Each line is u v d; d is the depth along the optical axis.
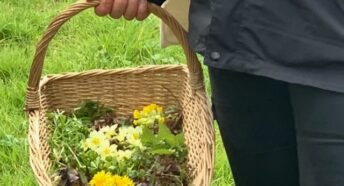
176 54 3.65
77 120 2.45
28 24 3.98
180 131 2.37
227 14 1.64
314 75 1.62
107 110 2.53
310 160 1.69
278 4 1.60
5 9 4.14
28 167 2.84
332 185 1.65
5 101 3.27
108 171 2.22
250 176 1.98
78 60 3.62
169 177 2.13
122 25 3.88
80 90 2.52
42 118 2.29
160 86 2.50
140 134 2.36
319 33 1.59
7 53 3.65
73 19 3.97
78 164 2.24
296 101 1.68
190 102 2.31
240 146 1.92
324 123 1.63
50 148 2.28
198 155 2.05
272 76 1.63
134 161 2.24
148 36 3.79
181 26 1.94
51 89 2.48
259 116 1.85
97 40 3.75
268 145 1.90
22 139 2.99
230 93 1.84
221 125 1.94
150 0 1.99
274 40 1.62
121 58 3.62
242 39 1.64
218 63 1.68
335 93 1.61
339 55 1.59
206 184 1.87
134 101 2.53
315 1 1.58
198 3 1.77
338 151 1.63
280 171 1.95
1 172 2.85
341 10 1.57
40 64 2.12
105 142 2.33
